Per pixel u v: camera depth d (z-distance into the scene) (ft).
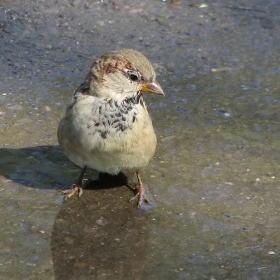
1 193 31.40
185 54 45.93
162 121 38.27
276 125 38.06
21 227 29.09
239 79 43.21
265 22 49.90
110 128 29.17
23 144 35.45
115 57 29.48
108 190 32.12
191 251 27.84
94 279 26.09
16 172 33.12
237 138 36.70
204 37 48.06
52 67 44.06
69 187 32.27
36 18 49.24
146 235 28.91
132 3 51.13
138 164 30.63
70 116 29.66
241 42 47.55
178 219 29.99
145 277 26.22
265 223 29.81
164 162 34.35
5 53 45.39
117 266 26.91
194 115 39.01
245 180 32.99
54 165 33.94
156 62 44.80
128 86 29.45
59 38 47.42
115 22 49.26
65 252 27.63
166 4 51.42
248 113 39.37
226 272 26.53
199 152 35.29
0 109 38.58
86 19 49.42
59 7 50.26
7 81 42.04
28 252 27.50
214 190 32.17
